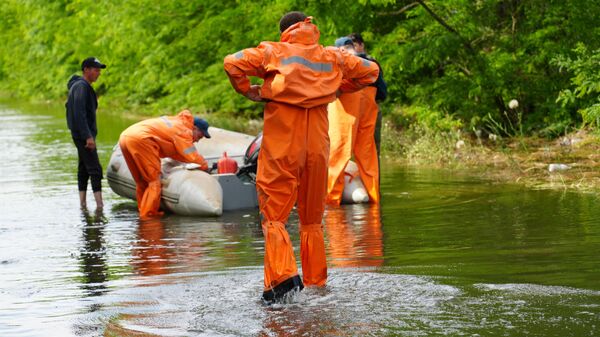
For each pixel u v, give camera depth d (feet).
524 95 70.23
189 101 110.83
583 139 63.72
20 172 65.87
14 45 226.38
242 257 33.68
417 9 69.77
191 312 25.22
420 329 22.52
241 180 47.96
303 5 73.67
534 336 21.59
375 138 47.75
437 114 69.46
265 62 26.71
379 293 26.27
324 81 27.12
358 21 73.97
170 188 46.42
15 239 39.52
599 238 33.40
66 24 172.76
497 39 69.62
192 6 112.98
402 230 37.91
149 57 118.21
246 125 97.50
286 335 22.57
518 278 27.55
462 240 34.76
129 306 26.32
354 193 46.52
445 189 49.29
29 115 140.67
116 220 44.75
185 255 34.63
